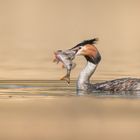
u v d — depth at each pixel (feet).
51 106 87.76
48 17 279.28
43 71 131.44
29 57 159.12
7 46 185.98
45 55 164.25
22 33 224.94
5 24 254.27
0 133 73.31
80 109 86.07
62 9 310.86
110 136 72.59
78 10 305.12
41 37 212.43
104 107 87.35
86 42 97.09
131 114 83.76
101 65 140.46
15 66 140.77
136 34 222.28
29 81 111.55
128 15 283.38
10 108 87.04
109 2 329.93
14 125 77.25
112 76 119.75
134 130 75.61
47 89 101.24
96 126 77.56
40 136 72.28
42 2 336.29
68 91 98.58
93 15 284.61
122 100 91.56
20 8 311.88
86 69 97.76
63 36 215.92
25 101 91.35
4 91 99.55
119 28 240.53
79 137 72.18
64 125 78.02
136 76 120.57
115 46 187.52
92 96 94.68
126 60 152.05
